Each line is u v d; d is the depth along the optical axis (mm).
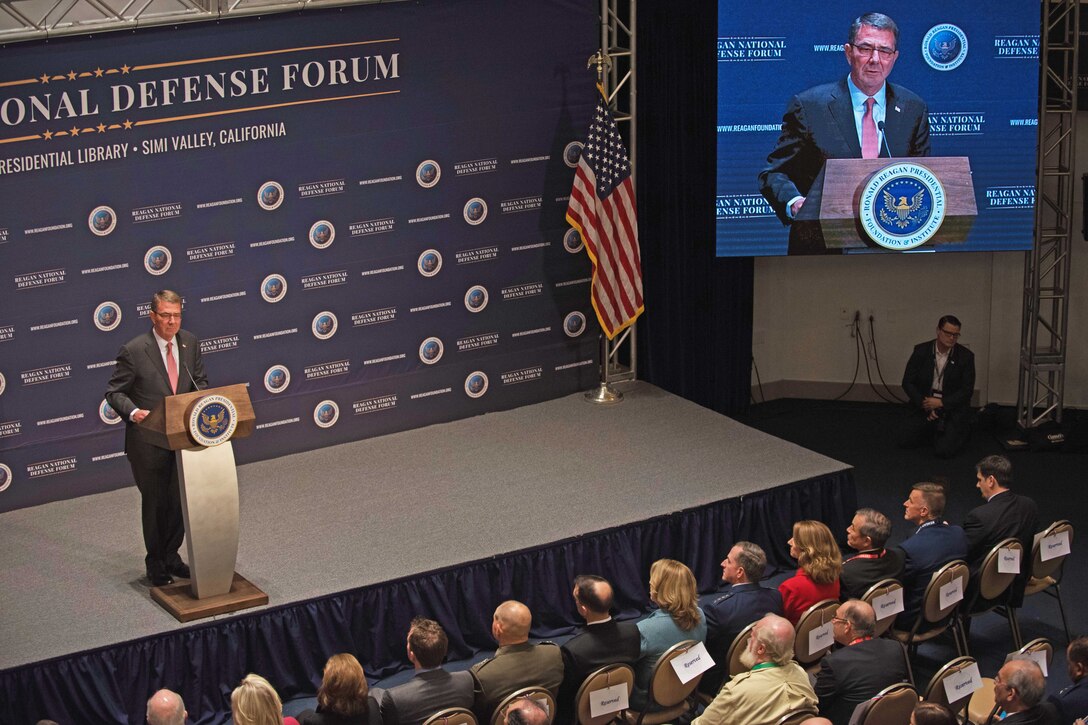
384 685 7234
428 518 8031
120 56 8141
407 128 9086
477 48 9195
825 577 6605
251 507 8258
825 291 11500
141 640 6645
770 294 11516
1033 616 7898
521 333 9852
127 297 8469
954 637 7223
